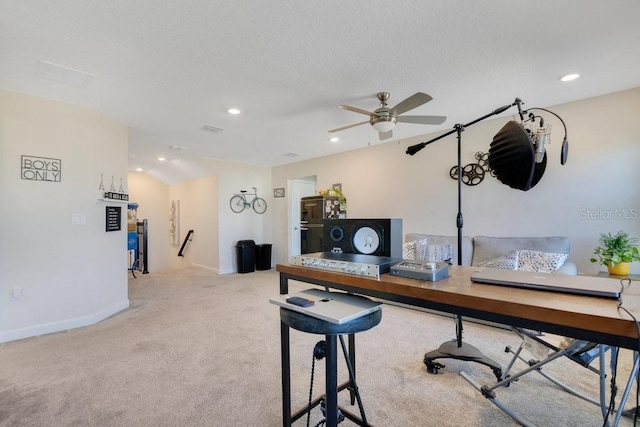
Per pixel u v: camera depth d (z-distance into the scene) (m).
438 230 4.24
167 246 8.27
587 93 3.00
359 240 1.58
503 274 1.15
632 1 1.72
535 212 3.46
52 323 2.99
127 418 1.68
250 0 1.71
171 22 1.89
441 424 1.64
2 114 2.77
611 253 2.72
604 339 0.71
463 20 1.90
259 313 3.59
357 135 4.38
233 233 6.52
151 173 7.78
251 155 5.78
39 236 2.95
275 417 1.69
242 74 2.57
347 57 2.32
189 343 2.71
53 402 1.82
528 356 2.38
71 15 1.81
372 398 1.88
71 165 3.16
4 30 1.94
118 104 3.20
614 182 3.00
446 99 3.12
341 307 1.25
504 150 1.41
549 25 1.95
